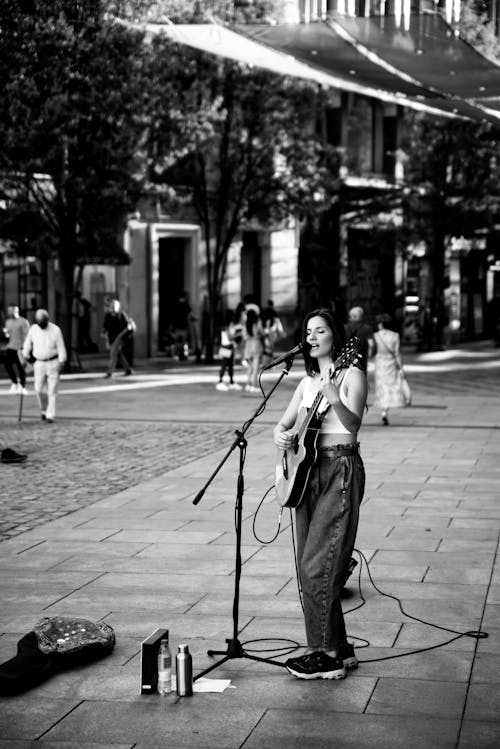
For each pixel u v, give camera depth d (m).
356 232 50.12
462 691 6.57
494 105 21.98
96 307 40.78
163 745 5.84
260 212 39.16
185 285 43.44
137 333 41.59
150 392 27.86
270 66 22.70
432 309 47.28
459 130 43.78
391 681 6.75
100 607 8.36
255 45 20.12
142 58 30.78
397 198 47.06
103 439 18.84
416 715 6.20
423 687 6.64
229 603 8.44
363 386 6.86
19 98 28.45
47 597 8.65
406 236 46.50
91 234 33.38
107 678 6.85
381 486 13.67
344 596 8.59
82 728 6.07
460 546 10.33
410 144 45.19
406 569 9.46
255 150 37.56
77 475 14.95
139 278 41.50
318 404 6.87
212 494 13.23
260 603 8.42
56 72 28.30
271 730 6.02
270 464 15.65
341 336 7.00
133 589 8.86
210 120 34.50
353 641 7.48
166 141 33.25
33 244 32.81
